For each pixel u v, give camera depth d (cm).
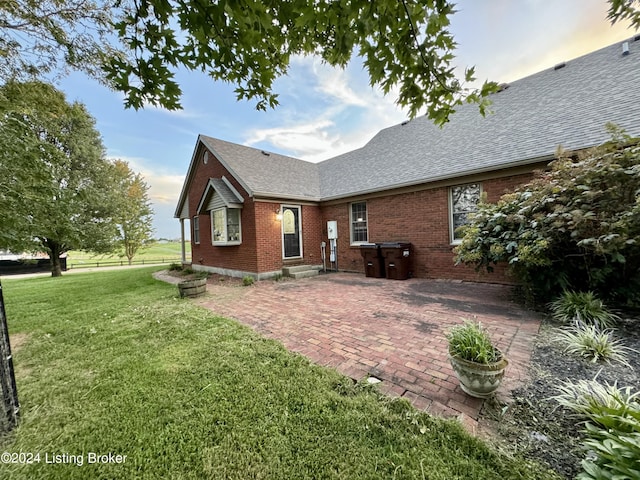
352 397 208
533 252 371
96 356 297
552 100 658
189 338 341
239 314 449
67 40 311
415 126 998
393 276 723
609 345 255
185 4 144
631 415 142
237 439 169
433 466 145
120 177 1748
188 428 181
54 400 218
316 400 205
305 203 957
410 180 730
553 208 377
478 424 175
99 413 200
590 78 643
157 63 168
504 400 196
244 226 855
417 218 738
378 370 249
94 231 1345
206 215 1037
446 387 218
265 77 201
